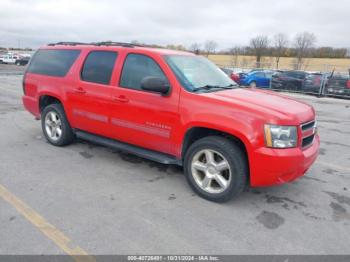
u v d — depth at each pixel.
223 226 3.37
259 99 4.02
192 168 4.04
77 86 5.22
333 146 6.79
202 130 4.00
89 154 5.50
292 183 4.59
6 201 3.71
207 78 4.57
